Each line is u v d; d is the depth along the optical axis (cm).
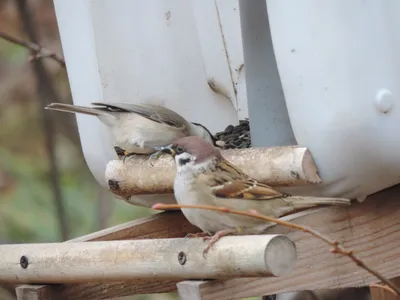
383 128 815
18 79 1462
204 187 795
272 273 707
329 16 808
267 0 834
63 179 1445
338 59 807
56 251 866
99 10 1014
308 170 815
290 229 812
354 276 847
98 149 1055
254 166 841
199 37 1093
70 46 1049
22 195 1424
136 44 1047
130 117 1006
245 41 944
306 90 818
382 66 820
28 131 1477
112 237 949
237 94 1102
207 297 756
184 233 989
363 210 858
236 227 795
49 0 1423
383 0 825
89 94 1043
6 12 1430
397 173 834
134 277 802
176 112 1087
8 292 1308
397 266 871
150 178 945
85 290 919
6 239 1391
